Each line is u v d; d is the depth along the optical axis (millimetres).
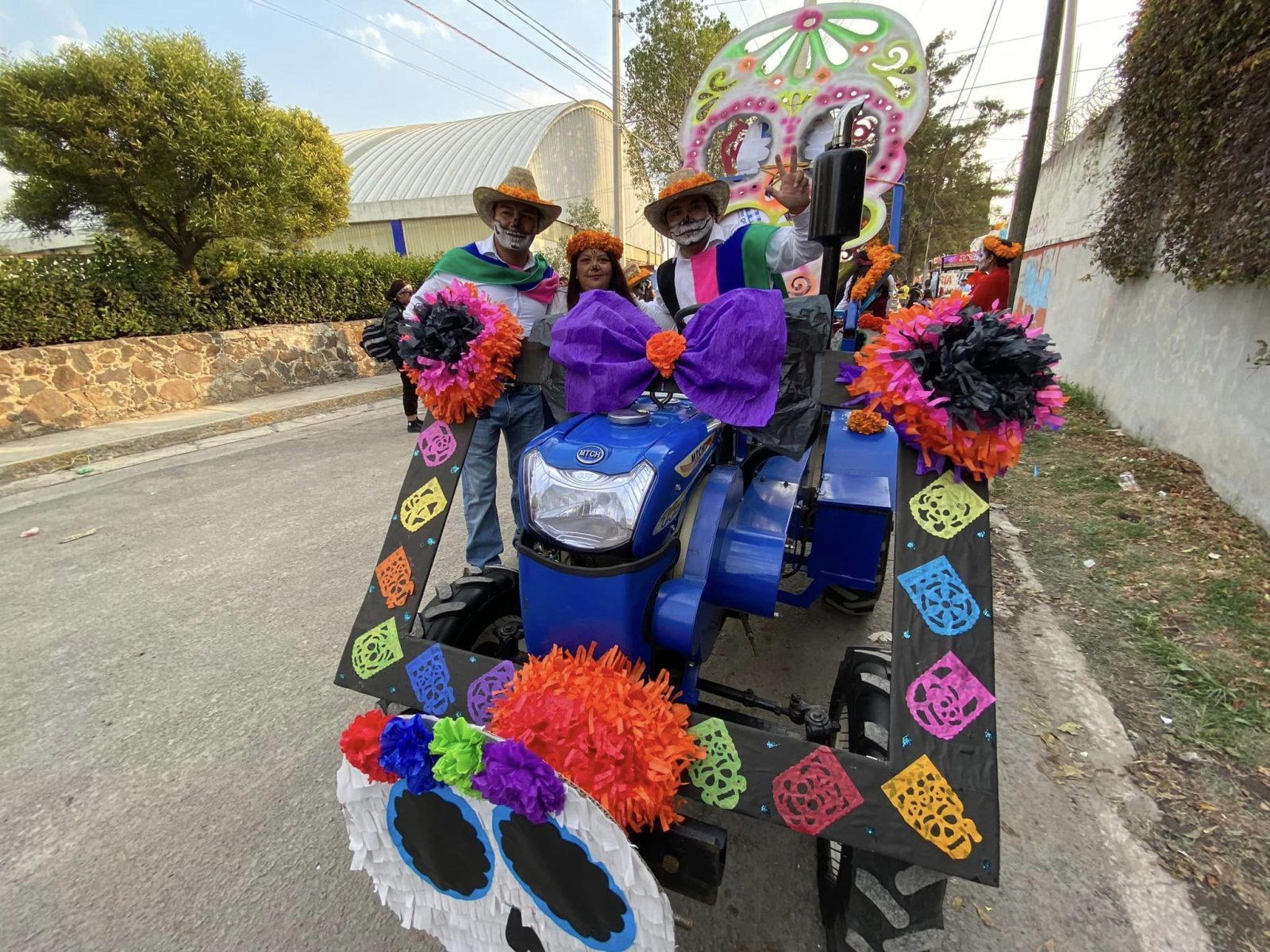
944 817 1276
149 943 1720
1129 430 5820
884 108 3787
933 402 1405
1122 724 2418
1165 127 5062
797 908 1812
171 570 3936
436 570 3807
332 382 10117
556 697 1339
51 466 6062
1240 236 3926
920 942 1376
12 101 6105
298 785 2262
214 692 2770
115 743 2477
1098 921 1730
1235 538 3684
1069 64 12250
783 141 4090
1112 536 3883
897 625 1459
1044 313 9078
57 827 2094
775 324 1642
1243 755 2234
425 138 22844
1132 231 5691
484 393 2061
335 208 9188
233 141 6934
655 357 1750
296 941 1726
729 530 1845
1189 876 1841
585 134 22328
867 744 1486
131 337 7723
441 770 1138
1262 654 2723
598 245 2734
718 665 2887
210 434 7320
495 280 3004
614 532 1527
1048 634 2982
